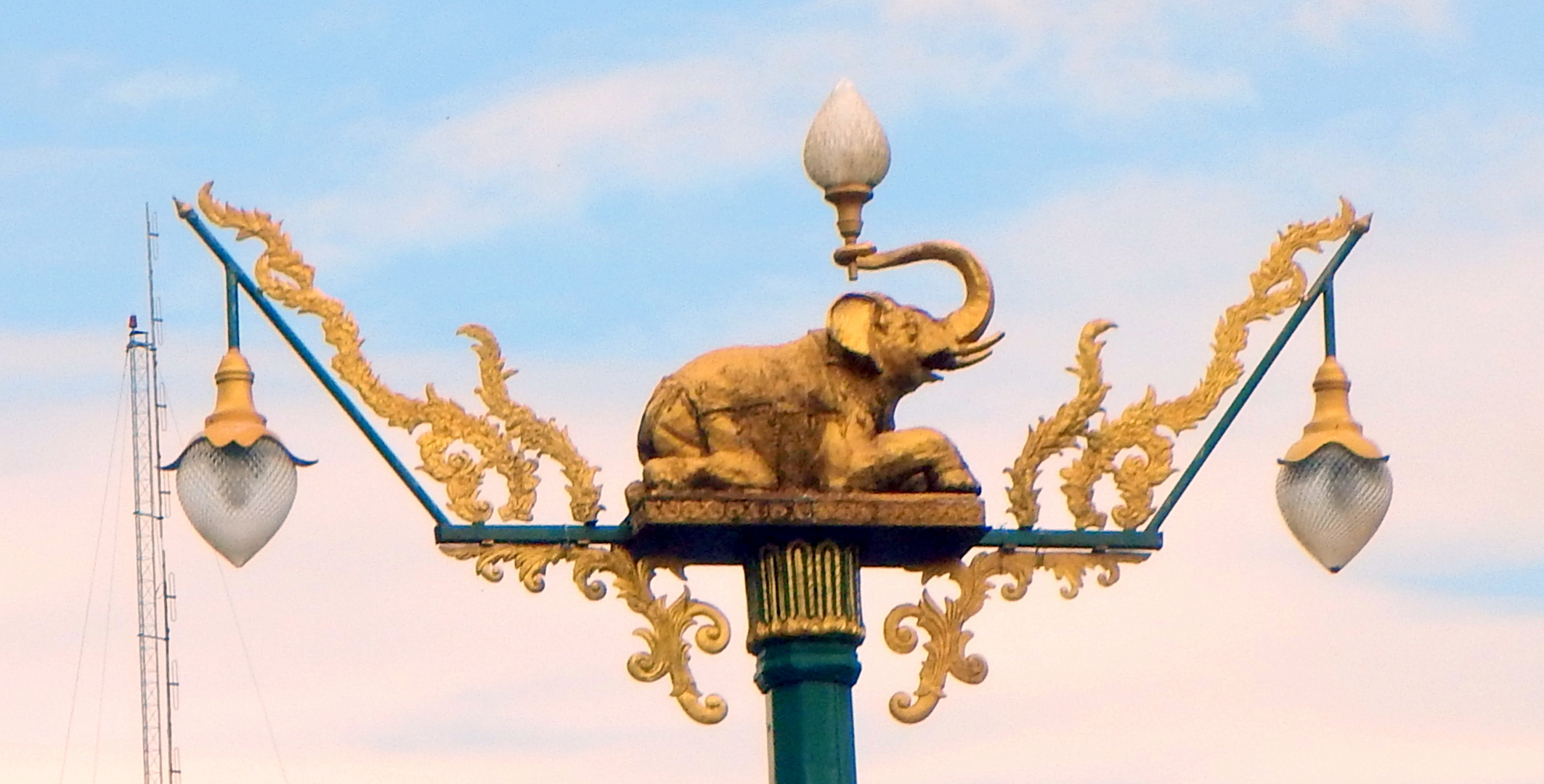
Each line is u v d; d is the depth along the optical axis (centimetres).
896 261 4069
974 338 4050
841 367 4038
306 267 4069
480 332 4066
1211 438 4169
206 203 4066
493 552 4028
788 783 4022
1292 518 4191
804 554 4022
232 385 4022
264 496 3988
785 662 4031
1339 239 4234
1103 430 4159
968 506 4006
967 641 4116
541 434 4053
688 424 4000
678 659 4038
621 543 4047
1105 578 4144
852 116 4069
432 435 4041
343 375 4044
